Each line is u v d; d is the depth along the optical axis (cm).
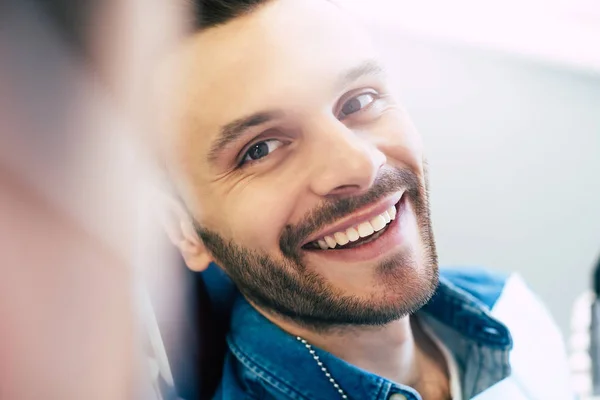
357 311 64
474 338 82
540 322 94
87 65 47
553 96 134
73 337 44
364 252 64
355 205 61
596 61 137
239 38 57
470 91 131
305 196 60
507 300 95
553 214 131
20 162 42
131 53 51
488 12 130
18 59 43
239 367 73
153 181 57
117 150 50
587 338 120
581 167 134
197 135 59
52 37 44
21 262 42
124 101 50
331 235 62
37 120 43
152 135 56
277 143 61
